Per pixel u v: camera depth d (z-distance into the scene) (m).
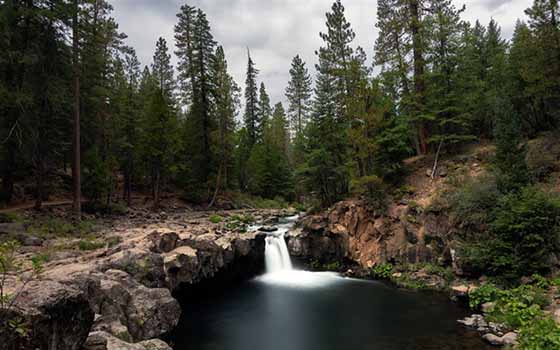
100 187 24.78
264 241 20.27
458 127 22.19
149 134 29.98
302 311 13.66
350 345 10.44
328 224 20.88
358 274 18.41
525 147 17.25
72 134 22.98
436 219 16.69
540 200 12.67
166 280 12.85
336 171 23.75
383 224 18.89
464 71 22.52
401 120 22.47
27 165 24.52
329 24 26.08
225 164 36.22
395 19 23.19
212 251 16.08
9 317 3.97
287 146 60.56
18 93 16.66
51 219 18.70
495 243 13.38
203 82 34.66
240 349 10.42
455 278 15.01
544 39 17.91
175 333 11.47
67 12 18.67
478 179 16.56
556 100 19.33
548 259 12.22
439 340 10.20
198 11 35.00
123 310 9.68
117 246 13.30
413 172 21.34
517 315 10.27
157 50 49.16
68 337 4.84
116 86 31.91
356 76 22.55
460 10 21.36
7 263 4.82
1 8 16.61
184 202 34.62
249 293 16.23
